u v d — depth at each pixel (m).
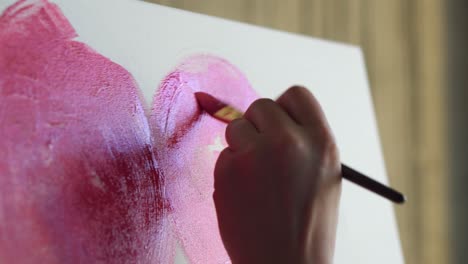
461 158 0.81
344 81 0.65
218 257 0.49
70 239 0.42
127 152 0.46
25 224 0.40
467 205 0.80
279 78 0.59
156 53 0.50
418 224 0.75
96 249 0.43
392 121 0.75
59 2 0.45
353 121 0.64
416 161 0.76
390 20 0.75
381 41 0.74
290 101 0.49
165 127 0.49
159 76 0.50
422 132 0.77
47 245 0.41
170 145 0.49
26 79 0.42
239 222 0.44
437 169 0.78
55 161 0.42
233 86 0.55
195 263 0.48
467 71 0.83
